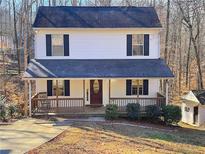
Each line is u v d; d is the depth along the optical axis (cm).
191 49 5156
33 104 2591
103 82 2809
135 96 2817
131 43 2834
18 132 2053
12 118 2477
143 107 2670
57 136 1966
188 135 2348
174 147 1919
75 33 2805
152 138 2073
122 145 1848
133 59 2841
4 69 4750
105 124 2348
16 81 4369
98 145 1817
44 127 2200
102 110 2694
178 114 2570
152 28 2812
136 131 2216
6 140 1861
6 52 5809
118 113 2572
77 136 1986
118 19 2906
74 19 2875
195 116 2998
